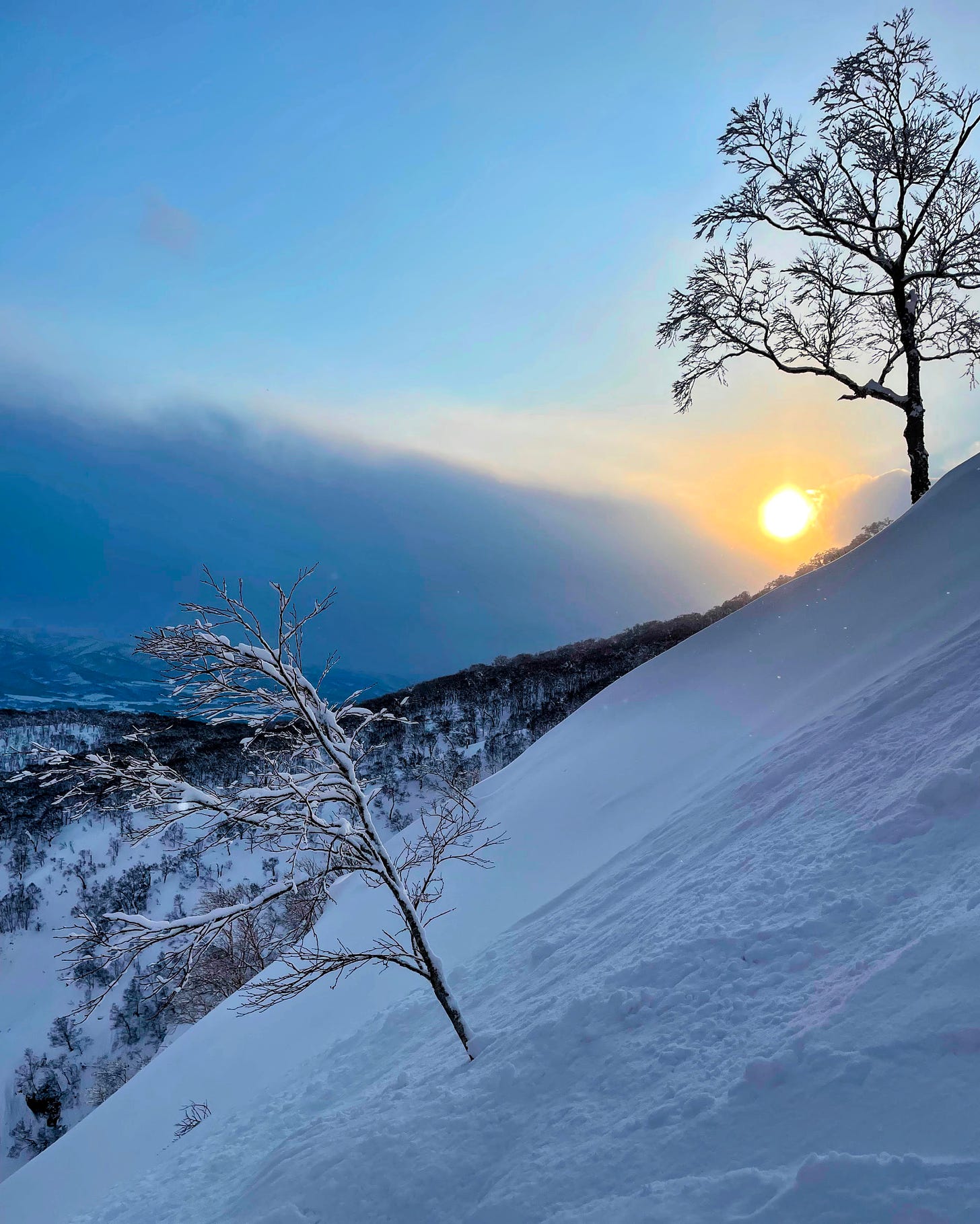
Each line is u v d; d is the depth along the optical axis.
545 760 19.30
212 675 5.65
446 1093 5.28
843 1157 2.64
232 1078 11.71
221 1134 8.95
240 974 15.73
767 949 4.55
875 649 12.82
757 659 16.64
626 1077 4.14
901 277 17.12
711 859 7.13
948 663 7.71
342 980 13.02
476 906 13.34
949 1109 2.70
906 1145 2.65
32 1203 10.90
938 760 5.59
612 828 13.38
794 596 18.14
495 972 8.74
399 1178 4.40
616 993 4.99
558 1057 4.80
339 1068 8.96
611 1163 3.47
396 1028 9.21
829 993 3.75
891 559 16.12
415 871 16.39
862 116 16.77
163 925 5.43
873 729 7.42
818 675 13.79
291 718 5.97
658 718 17.14
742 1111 3.30
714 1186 2.93
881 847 4.96
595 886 9.55
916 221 16.77
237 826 5.73
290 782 5.91
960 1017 3.01
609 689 21.12
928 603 13.17
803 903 4.83
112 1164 10.95
